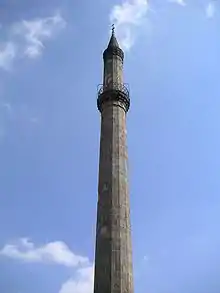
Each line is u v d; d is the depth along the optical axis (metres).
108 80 54.44
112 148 48.16
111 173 46.41
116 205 44.38
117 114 51.09
